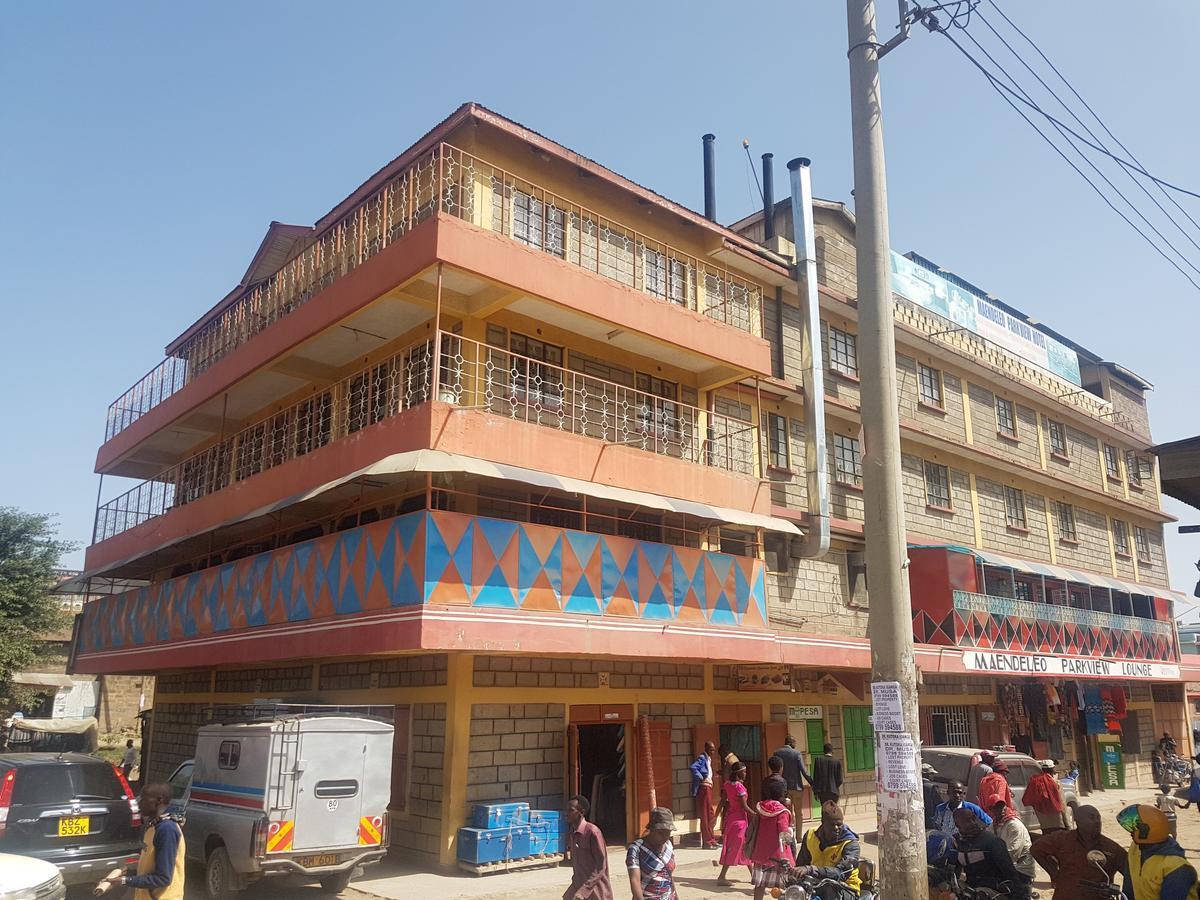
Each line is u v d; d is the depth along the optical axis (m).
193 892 11.86
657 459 16.00
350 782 11.30
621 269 17.70
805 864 8.08
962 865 7.60
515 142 16.19
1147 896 6.05
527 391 14.76
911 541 22.88
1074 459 30.64
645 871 7.17
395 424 13.65
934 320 25.20
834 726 20.11
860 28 8.16
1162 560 35.03
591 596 14.12
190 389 19.94
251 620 15.70
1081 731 27.70
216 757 11.87
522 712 14.55
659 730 16.09
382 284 14.24
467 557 12.75
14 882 8.04
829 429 21.75
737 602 16.44
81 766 11.06
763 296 20.97
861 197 7.89
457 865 13.14
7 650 28.64
